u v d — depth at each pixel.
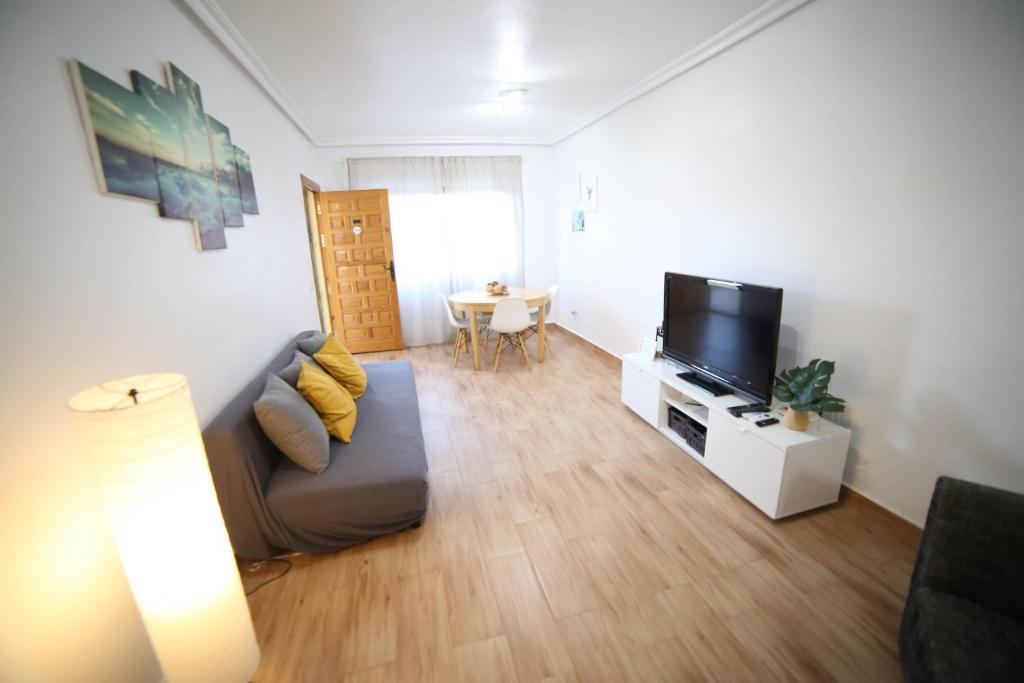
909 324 1.78
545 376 4.17
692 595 1.62
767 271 2.45
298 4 2.07
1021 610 1.09
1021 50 1.38
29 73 1.04
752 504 2.13
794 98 2.18
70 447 1.09
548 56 2.81
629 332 4.15
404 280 5.31
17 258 0.98
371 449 2.11
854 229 1.95
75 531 1.09
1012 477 1.54
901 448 1.87
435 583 1.71
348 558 1.85
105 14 1.34
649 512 2.11
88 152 1.22
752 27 2.33
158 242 1.55
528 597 1.63
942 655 1.00
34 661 0.97
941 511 1.20
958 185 1.57
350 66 2.84
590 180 4.57
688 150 3.03
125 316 1.35
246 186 2.48
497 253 5.53
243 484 1.68
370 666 1.39
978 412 1.60
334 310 5.08
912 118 1.69
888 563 1.75
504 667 1.37
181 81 1.76
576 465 2.55
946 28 1.55
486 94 3.55
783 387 2.04
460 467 2.56
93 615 1.11
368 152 5.02
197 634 1.14
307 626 1.53
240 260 2.33
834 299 2.07
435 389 3.88
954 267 1.61
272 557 1.81
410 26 2.35
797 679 1.31
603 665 1.37
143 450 0.97
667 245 3.38
